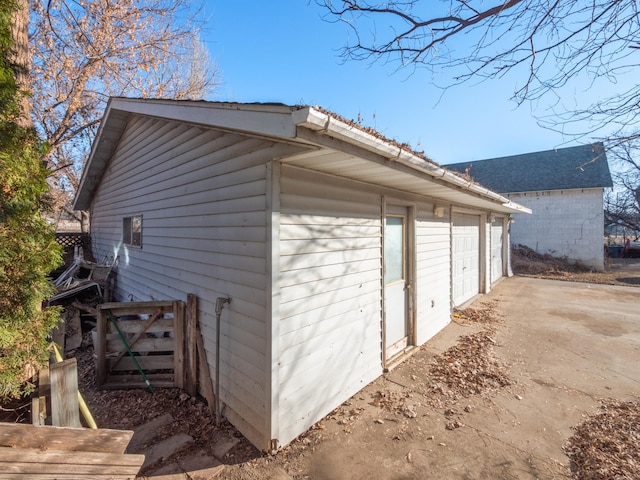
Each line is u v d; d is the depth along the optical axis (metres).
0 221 2.29
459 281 8.07
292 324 2.92
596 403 3.51
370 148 2.47
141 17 8.75
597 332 5.96
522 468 2.56
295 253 2.94
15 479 1.51
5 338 2.20
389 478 2.48
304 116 1.84
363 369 3.89
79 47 8.52
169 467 2.64
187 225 4.13
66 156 11.89
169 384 4.07
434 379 4.11
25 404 2.47
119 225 7.10
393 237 4.70
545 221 16.58
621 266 16.98
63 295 6.50
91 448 1.78
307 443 2.91
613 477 2.39
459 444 2.87
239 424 3.12
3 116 2.35
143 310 4.21
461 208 7.68
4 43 2.35
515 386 3.92
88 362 5.03
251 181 2.94
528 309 7.76
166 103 3.64
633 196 14.40
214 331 3.53
